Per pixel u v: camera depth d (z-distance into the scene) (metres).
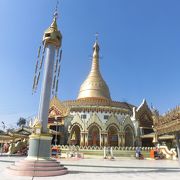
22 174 15.99
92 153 51.00
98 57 89.00
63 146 53.72
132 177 15.87
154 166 26.47
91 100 74.25
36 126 18.92
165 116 16.41
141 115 74.62
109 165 26.80
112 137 65.00
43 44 22.69
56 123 65.81
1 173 17.02
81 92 83.06
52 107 69.06
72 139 62.56
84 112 66.38
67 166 24.28
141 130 71.12
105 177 15.70
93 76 84.56
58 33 22.20
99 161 35.19
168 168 23.66
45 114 19.50
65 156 46.84
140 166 26.11
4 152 52.34
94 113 65.25
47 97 19.95
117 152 50.75
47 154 18.52
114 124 64.94
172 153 48.06
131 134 67.62
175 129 14.71
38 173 16.08
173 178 15.52
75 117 65.31
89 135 63.84
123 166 25.61
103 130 63.25
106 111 67.00
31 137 18.70
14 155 43.88
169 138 51.47
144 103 76.50
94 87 81.50
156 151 48.66
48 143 18.83
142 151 52.47
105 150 47.84
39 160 17.44
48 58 21.30
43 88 20.23
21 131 50.72
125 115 70.25
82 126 63.66
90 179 14.62
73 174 17.30
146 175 17.16
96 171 19.56
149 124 74.75
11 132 48.00
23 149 46.75
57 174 16.69
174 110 14.98
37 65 22.97
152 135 65.94
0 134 45.59
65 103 72.94
